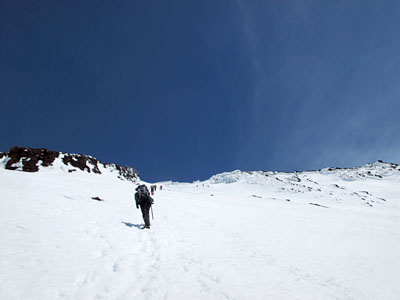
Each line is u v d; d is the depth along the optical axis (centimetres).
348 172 17475
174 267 525
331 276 552
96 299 381
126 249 637
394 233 1498
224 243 790
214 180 14312
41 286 398
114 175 6781
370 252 823
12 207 931
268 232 1073
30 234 660
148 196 943
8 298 348
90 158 6419
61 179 3212
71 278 441
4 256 495
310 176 17612
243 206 2591
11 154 4828
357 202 8094
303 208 3531
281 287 459
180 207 1722
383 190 12094
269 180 11631
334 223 1677
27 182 1998
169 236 805
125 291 412
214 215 1498
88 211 1127
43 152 5291
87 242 663
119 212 1227
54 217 894
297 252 744
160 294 397
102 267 506
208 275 486
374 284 522
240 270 533
